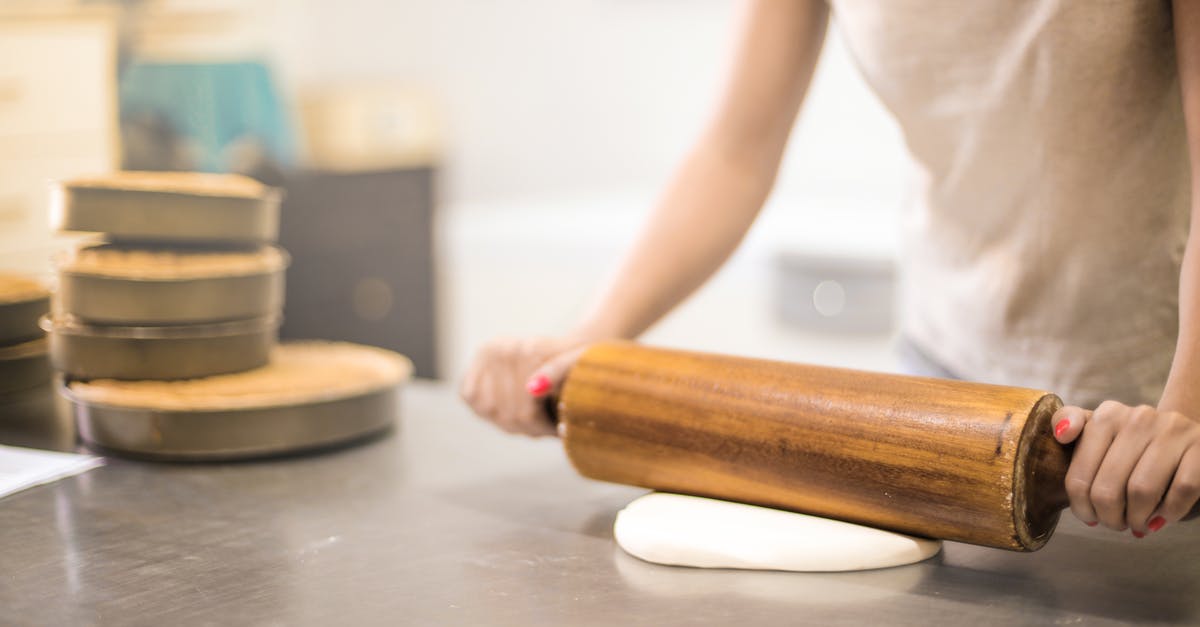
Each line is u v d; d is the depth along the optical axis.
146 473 1.59
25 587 1.30
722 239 1.67
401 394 1.90
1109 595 1.25
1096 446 1.22
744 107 1.67
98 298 1.64
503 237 4.45
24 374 1.84
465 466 1.61
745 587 1.27
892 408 1.30
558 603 1.25
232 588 1.29
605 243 4.27
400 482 1.55
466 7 4.90
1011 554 1.34
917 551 1.32
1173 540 1.36
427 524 1.43
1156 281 1.55
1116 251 1.54
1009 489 1.24
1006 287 1.61
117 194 1.63
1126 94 1.46
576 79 5.22
